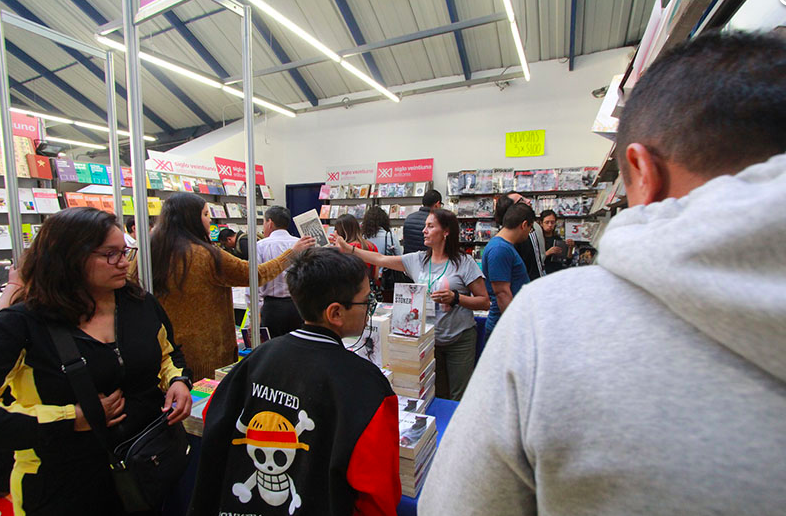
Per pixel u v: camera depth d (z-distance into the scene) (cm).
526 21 570
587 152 611
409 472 99
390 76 733
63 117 705
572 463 30
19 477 100
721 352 27
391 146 763
